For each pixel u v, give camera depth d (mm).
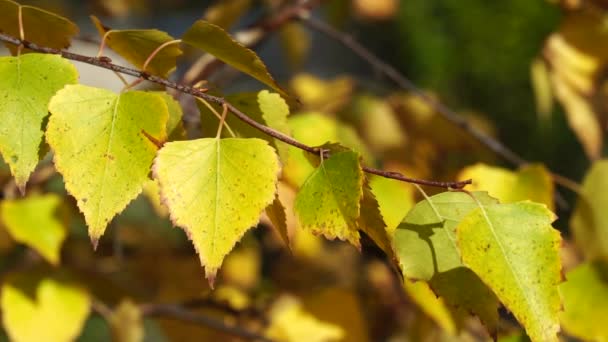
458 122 1268
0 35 815
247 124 839
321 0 1349
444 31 2871
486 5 2738
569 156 2500
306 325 1190
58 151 778
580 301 1025
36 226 1114
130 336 1164
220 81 1394
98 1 1701
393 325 1340
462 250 794
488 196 824
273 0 1409
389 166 1345
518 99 2670
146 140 784
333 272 1383
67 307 1163
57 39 852
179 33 2492
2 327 1292
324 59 2879
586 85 1210
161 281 1374
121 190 779
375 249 898
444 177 1320
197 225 775
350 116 1405
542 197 1054
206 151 785
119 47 841
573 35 1210
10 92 791
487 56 2723
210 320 1197
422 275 823
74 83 797
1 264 1367
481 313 825
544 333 788
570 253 1097
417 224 826
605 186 1054
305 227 793
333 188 792
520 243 796
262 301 1320
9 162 786
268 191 783
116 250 1302
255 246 1384
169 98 831
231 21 1245
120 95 789
